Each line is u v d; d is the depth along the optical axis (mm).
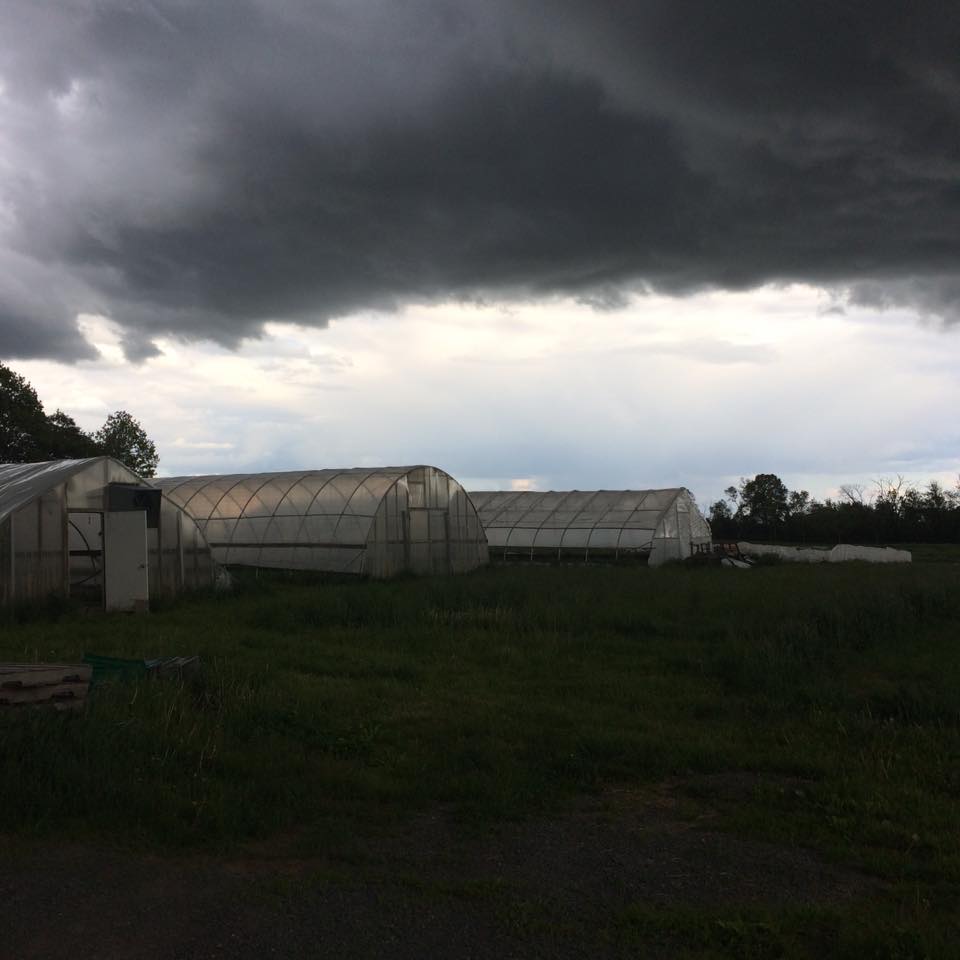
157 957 4348
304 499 30016
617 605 18094
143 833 5957
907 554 45844
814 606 16031
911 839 6172
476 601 18625
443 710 9742
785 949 4527
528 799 7035
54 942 4473
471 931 4719
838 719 9461
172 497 32344
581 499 41969
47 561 18844
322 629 15586
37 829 5902
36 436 39938
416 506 30578
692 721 9695
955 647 14039
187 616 17703
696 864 5801
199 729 8141
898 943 4551
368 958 4395
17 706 7699
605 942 4629
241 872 5445
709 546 41969
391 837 6184
